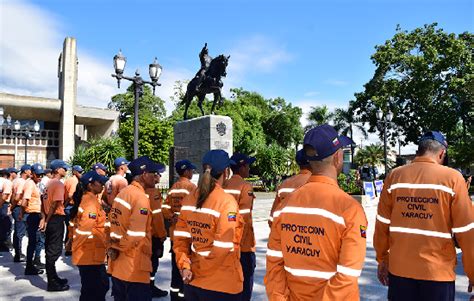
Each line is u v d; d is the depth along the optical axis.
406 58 34.47
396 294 3.11
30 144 41.47
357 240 2.00
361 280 6.39
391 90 35.31
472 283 2.93
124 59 12.69
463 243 2.88
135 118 13.01
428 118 34.78
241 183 4.75
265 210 17.38
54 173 6.41
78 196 6.32
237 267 3.21
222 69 16.12
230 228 3.08
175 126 17.23
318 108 48.06
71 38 40.78
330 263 2.05
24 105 38.56
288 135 51.41
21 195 7.82
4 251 9.56
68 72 40.47
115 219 3.89
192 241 3.23
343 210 2.05
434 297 2.91
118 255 3.83
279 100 54.47
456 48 33.00
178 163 5.84
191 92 17.06
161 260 8.17
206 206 3.16
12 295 5.90
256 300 5.41
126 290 3.76
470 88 31.62
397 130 39.06
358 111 39.69
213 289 3.06
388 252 3.38
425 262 2.97
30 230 7.16
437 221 2.98
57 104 40.31
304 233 2.12
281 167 32.12
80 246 4.73
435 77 34.16
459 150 31.42
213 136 15.15
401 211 3.16
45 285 6.45
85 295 4.77
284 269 2.23
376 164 54.94
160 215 5.58
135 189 3.92
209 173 3.26
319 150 2.20
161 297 5.81
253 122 45.56
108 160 26.94
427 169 3.12
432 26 35.31
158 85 13.52
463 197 2.90
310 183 2.24
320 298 2.02
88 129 46.97
